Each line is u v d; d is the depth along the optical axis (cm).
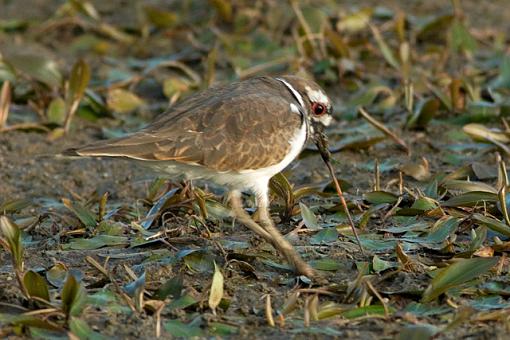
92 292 996
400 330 905
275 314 960
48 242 1156
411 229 1146
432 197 1216
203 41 2016
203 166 1070
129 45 2062
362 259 1080
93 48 2050
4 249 1124
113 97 1698
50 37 2123
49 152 1537
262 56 1903
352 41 1898
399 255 1038
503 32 2044
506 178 1191
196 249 1079
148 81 1845
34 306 958
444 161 1420
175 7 2211
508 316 924
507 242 1070
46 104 1691
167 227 1185
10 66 1667
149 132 1059
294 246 1117
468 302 977
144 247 1131
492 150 1422
